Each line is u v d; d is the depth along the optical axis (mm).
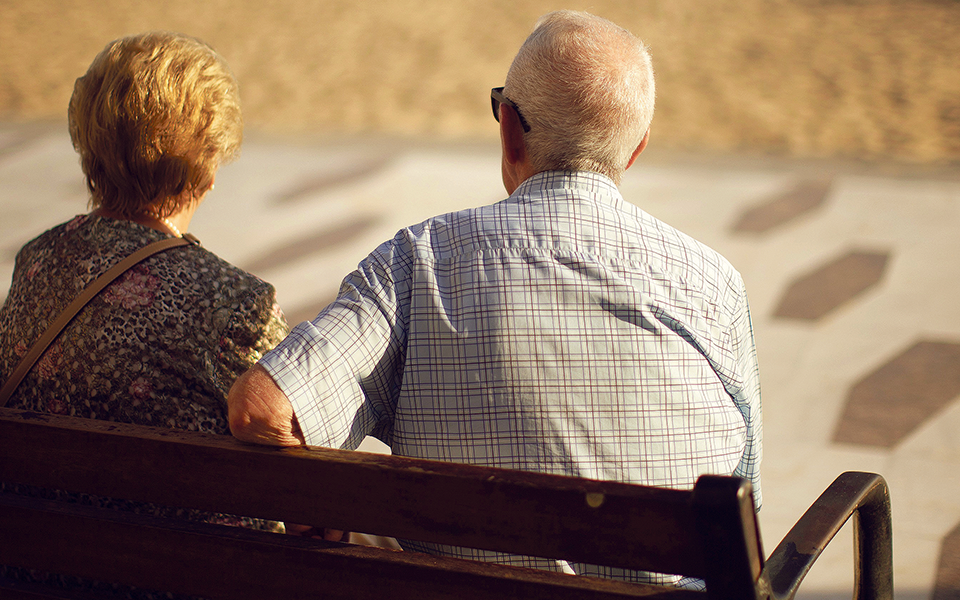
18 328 1616
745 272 5047
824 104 8336
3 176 6871
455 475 1140
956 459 3301
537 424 1359
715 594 1051
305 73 9961
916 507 3020
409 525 1189
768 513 3023
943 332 4289
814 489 3148
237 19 12406
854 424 3574
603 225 1436
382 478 1177
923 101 8297
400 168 6953
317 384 1312
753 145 7340
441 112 8531
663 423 1383
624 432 1370
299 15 12594
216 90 1659
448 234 1435
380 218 5988
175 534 1285
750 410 1560
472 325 1369
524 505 1120
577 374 1364
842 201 6035
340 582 1232
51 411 1563
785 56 9938
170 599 1503
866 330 4344
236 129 1738
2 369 1644
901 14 11625
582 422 1363
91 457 1306
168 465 1279
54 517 1342
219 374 1536
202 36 11516
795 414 3670
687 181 6504
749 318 1549
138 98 1570
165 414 1528
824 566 2746
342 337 1347
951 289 4730
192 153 1651
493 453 1376
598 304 1380
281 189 6566
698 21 11531
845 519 1414
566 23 1473
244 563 1265
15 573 1581
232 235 5742
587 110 1439
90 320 1531
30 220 5973
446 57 10492
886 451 3375
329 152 7414
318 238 5668
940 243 5309
